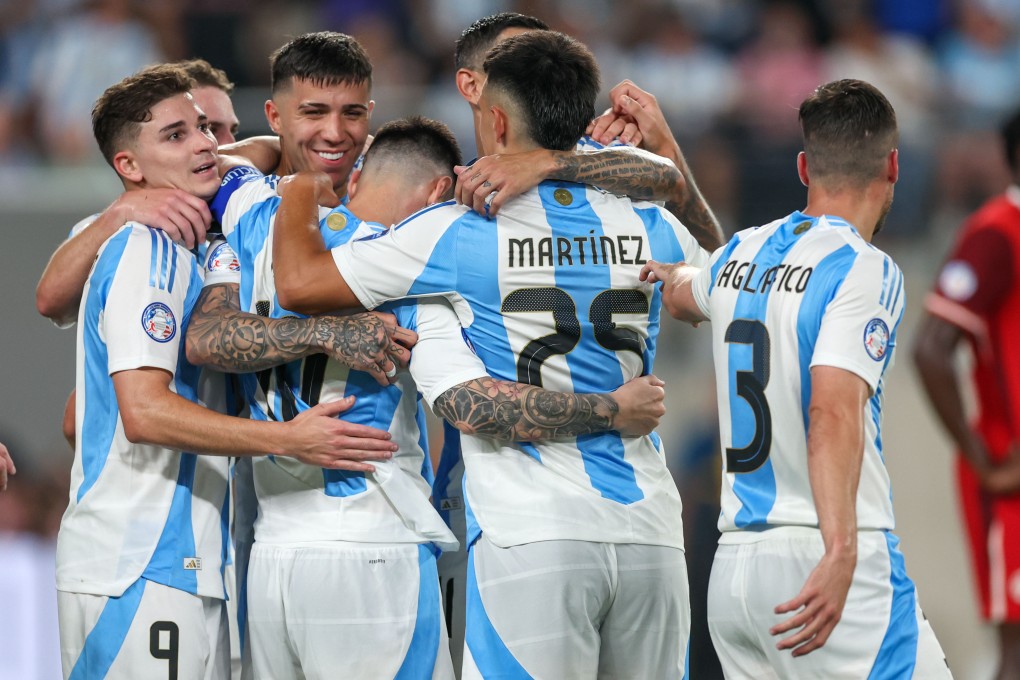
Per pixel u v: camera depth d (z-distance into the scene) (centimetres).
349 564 1356
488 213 1314
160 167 1444
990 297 1786
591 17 4206
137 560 1371
